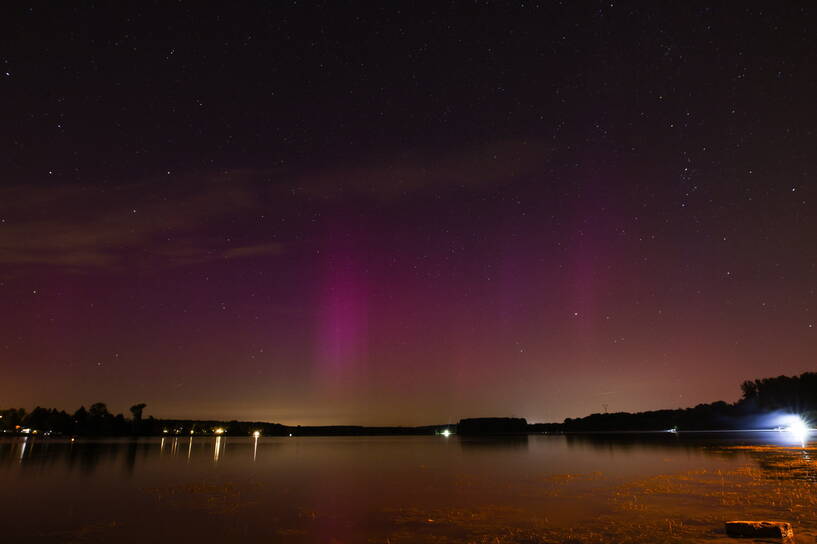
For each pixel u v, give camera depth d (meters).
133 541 15.64
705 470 33.44
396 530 16.69
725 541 14.02
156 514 20.06
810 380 151.50
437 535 15.86
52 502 23.33
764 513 17.84
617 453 56.50
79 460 51.56
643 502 20.94
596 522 17.16
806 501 20.20
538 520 17.78
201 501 23.38
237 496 24.98
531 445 91.69
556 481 29.66
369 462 49.44
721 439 87.50
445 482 30.41
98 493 26.41
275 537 15.98
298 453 69.25
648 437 120.69
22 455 59.56
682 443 77.50
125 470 40.31
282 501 23.23
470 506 21.12
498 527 16.81
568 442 102.62
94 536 16.36
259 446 99.19
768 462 37.91
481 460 50.31
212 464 47.03
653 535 14.93
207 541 15.55
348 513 19.94
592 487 26.42
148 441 128.12
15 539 16.03
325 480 32.31
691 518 17.31
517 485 28.19
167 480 32.66
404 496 24.48
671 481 27.84
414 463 47.50
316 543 15.12
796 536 14.29
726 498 21.33
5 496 25.36
